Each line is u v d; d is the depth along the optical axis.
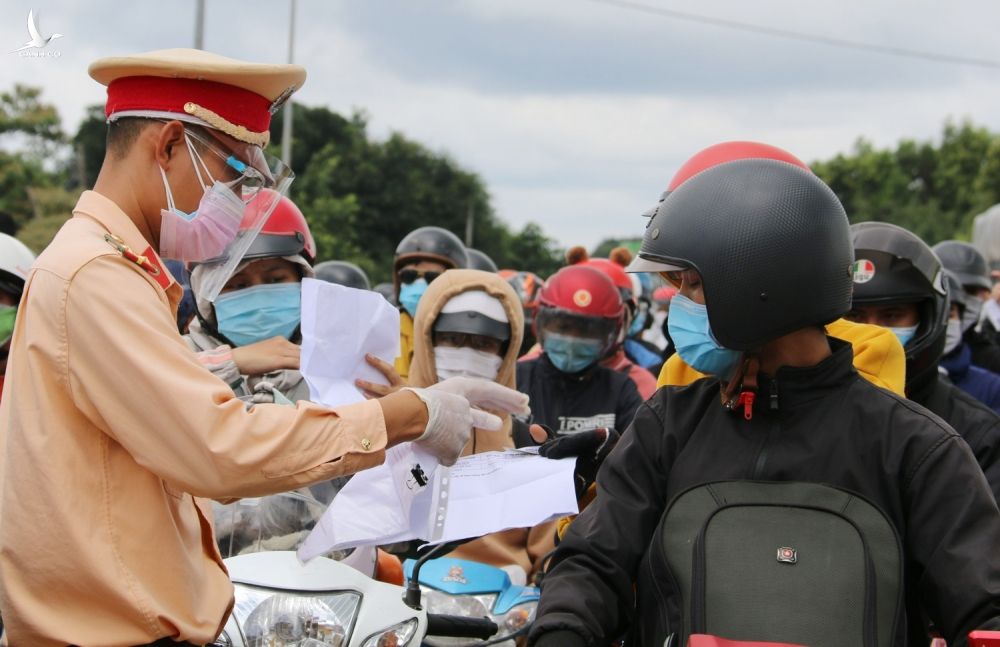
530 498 3.08
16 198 33.44
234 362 4.01
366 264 39.81
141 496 2.58
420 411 2.79
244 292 4.22
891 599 2.58
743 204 2.81
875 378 3.73
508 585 4.37
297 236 4.29
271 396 3.87
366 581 3.23
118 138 2.73
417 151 62.38
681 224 2.88
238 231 2.96
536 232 70.00
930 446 2.70
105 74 2.70
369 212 57.84
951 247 8.05
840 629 2.54
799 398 2.83
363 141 60.38
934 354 4.33
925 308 4.40
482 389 3.08
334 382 3.31
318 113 58.66
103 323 2.50
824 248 2.81
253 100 2.79
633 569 2.93
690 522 2.76
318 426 2.61
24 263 4.77
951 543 2.61
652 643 2.80
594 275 6.58
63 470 2.51
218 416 2.49
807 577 2.60
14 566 2.53
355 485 3.06
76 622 2.52
